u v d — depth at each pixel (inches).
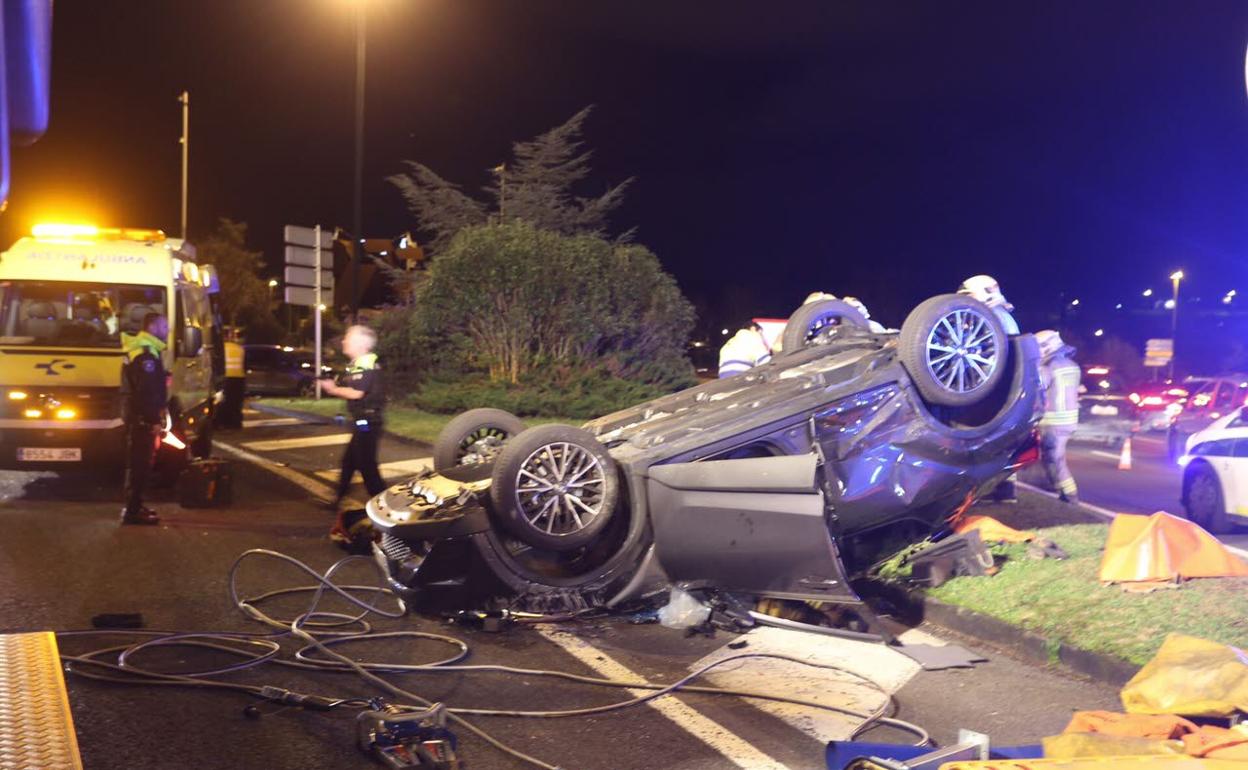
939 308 299.3
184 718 211.2
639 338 936.3
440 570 284.7
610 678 245.3
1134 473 681.6
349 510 386.6
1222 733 164.9
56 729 98.0
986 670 254.8
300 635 264.1
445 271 866.1
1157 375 2085.4
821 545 267.7
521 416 816.9
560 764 195.2
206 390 596.7
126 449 434.3
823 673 251.0
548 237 871.1
